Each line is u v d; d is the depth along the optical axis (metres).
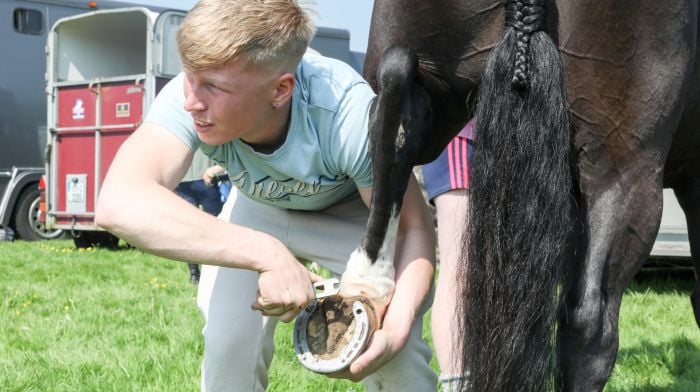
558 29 2.04
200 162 8.30
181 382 3.99
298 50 2.06
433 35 2.13
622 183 2.09
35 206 12.45
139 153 2.12
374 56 2.25
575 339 2.03
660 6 2.01
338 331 2.07
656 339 5.29
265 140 2.21
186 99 2.05
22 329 5.41
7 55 12.53
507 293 1.99
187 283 7.92
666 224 7.02
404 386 2.42
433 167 3.25
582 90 2.07
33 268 8.85
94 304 6.51
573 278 2.06
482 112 2.02
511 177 1.99
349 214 2.56
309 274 2.08
